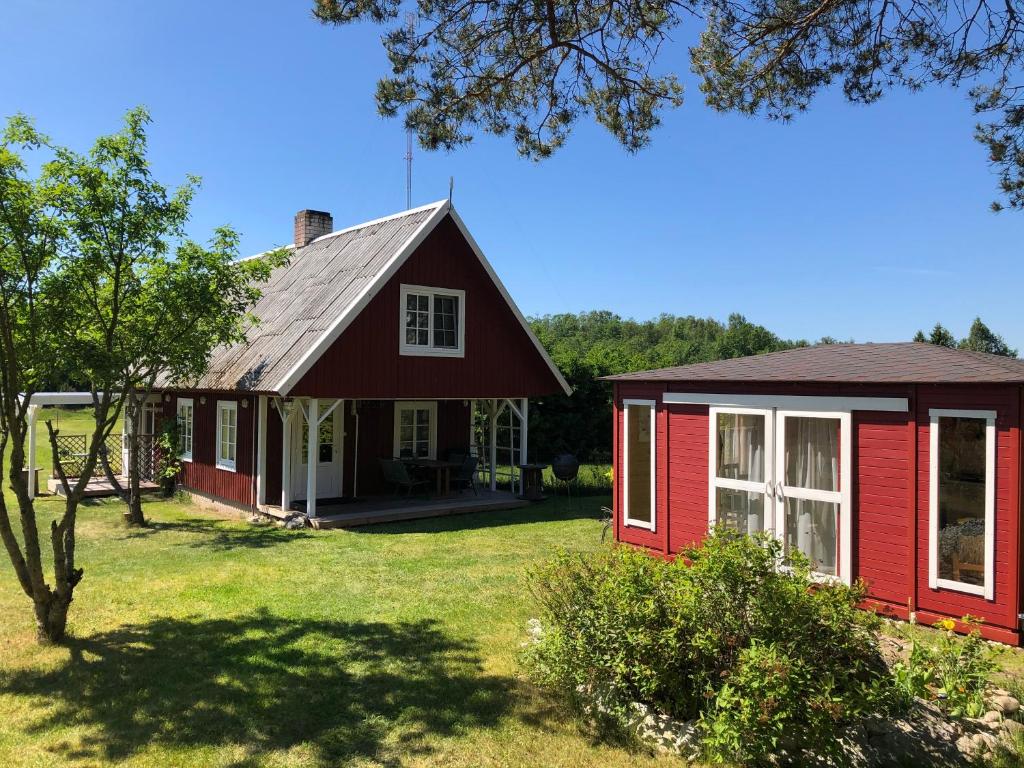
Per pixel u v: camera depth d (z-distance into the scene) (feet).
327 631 23.44
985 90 30.96
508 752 15.78
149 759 15.48
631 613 17.02
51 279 21.36
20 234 20.04
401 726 16.97
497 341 52.80
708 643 15.74
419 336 48.39
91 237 21.54
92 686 19.15
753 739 14.06
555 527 43.09
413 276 47.52
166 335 25.98
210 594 27.81
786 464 27.27
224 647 21.95
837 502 25.57
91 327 24.94
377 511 45.39
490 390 52.21
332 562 33.37
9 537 21.53
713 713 15.19
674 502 31.83
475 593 27.94
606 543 37.11
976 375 22.16
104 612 25.48
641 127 30.60
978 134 31.89
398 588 28.71
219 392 46.75
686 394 31.14
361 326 44.75
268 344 46.91
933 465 23.11
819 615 15.58
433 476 55.77
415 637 22.84
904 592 23.80
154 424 59.93
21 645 22.09
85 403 54.29
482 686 19.15
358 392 44.65
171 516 46.96
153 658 21.08
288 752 15.78
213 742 16.22
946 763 15.12
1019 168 31.27
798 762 14.76
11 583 29.07
